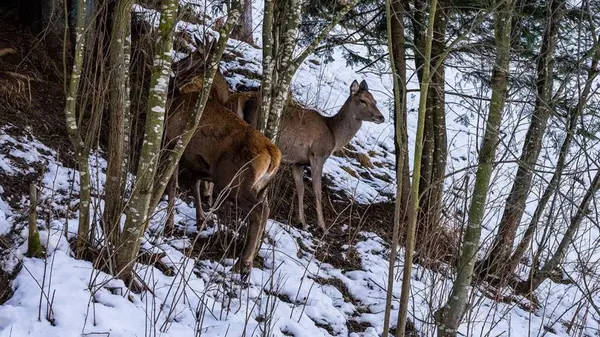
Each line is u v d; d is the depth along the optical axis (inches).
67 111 296.7
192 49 594.2
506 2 287.7
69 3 486.3
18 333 242.2
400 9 508.4
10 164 369.7
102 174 400.8
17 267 286.8
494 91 300.7
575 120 320.2
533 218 414.9
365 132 713.6
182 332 276.5
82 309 263.6
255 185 358.0
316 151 490.0
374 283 413.1
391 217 535.2
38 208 338.6
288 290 358.9
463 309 332.8
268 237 406.9
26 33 489.4
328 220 501.7
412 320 378.3
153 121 291.1
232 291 319.9
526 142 459.2
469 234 308.7
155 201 305.9
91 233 308.2
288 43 383.2
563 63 437.7
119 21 306.0
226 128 362.9
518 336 406.0
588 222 572.7
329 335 333.7
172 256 342.0
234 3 296.7
